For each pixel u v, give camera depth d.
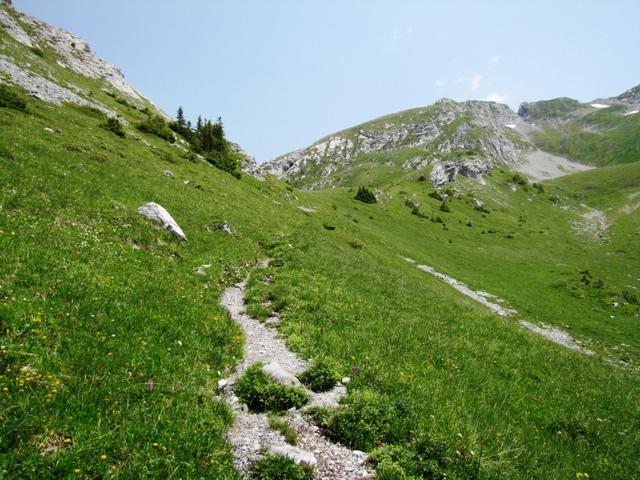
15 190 17.69
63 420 6.88
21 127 30.05
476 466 8.17
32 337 8.87
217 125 78.31
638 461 11.12
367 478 7.55
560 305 51.88
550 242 111.62
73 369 8.41
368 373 11.98
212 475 6.60
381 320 17.77
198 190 39.16
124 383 8.45
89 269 13.45
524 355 18.36
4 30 65.94
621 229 130.25
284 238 33.78
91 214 19.61
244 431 8.52
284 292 18.97
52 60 71.88
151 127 60.16
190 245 22.94
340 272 25.19
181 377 9.57
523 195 181.12
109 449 6.66
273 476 7.00
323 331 15.16
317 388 11.05
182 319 12.88
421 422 9.54
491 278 62.81
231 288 19.62
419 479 7.50
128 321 11.25
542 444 10.84
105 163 30.80
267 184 72.56
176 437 7.36
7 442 6.03
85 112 51.75
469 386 13.49
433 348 15.97
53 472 5.91
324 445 8.51
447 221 116.62
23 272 11.39
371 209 105.81
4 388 7.01
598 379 18.00
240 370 11.43
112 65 101.38
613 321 47.16
